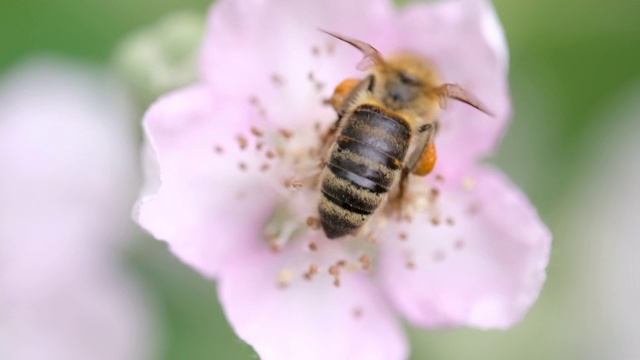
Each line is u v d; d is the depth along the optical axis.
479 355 0.17
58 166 0.17
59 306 0.17
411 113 0.14
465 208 0.15
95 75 0.18
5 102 0.18
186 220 0.15
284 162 0.15
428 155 0.15
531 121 0.18
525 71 0.18
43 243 0.17
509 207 0.15
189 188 0.15
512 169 0.18
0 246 0.17
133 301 0.17
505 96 0.15
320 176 0.15
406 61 0.15
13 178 0.17
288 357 0.15
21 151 0.17
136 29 0.18
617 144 0.18
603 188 0.18
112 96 0.18
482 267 0.15
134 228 0.17
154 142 0.14
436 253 0.15
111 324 0.17
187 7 0.18
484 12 0.15
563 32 0.17
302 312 0.15
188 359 0.17
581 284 0.18
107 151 0.17
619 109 0.18
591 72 0.18
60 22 0.18
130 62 0.16
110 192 0.17
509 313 0.15
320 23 0.15
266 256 0.15
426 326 0.15
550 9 0.17
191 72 0.16
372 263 0.15
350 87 0.15
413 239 0.15
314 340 0.15
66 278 0.17
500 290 0.15
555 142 0.18
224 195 0.15
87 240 0.17
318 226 0.15
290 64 0.15
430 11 0.15
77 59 0.18
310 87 0.15
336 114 0.15
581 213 0.18
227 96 0.15
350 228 0.14
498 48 0.15
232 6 0.15
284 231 0.15
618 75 0.18
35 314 0.17
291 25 0.15
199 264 0.15
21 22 0.18
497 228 0.15
